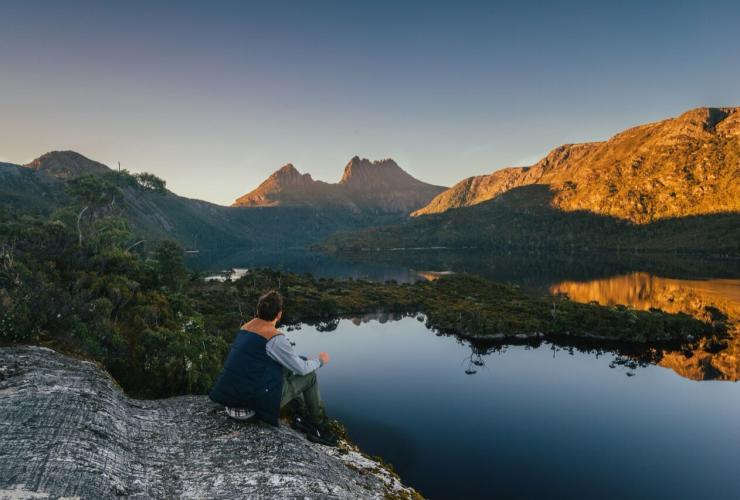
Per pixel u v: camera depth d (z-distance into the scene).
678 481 33.34
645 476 33.88
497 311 97.50
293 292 115.50
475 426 41.62
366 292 125.56
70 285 14.66
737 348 74.50
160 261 59.03
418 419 42.84
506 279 184.88
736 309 108.56
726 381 58.69
